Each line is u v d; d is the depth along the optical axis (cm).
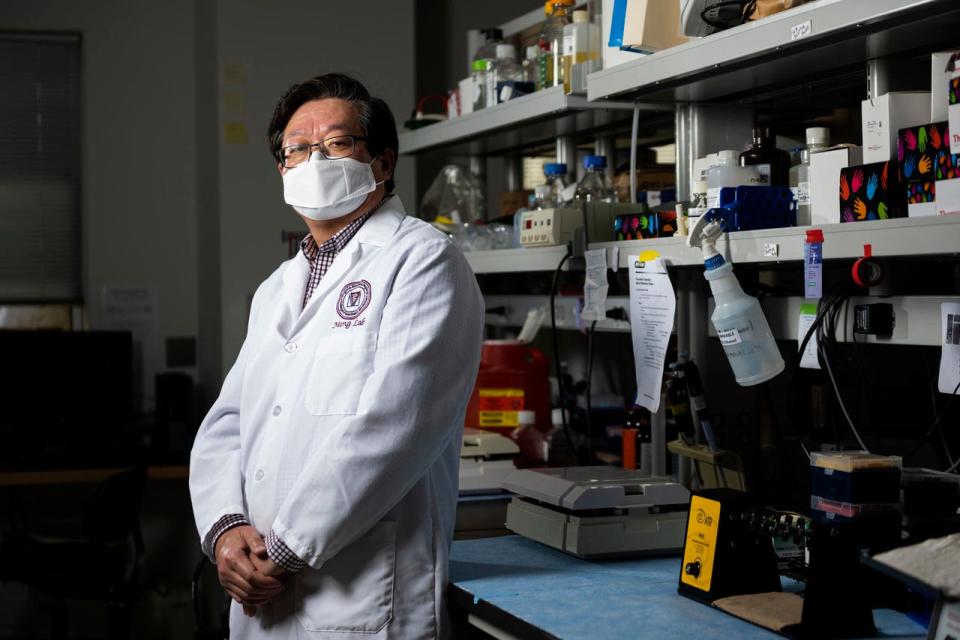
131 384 435
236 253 423
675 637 135
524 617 145
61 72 461
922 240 147
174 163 468
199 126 462
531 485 194
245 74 423
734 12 181
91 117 459
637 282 211
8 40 455
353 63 436
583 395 305
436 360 162
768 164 189
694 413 214
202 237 457
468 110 293
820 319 178
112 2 459
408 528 167
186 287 470
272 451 170
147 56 464
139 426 436
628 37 196
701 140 229
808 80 204
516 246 273
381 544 163
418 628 163
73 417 426
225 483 178
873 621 135
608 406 289
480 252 279
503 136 308
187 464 392
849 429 221
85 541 365
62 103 462
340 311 172
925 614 136
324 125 179
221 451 185
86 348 429
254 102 424
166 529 448
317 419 166
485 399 279
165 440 418
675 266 213
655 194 258
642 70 199
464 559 182
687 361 203
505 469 244
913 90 185
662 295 203
